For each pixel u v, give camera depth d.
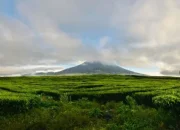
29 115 19.89
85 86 38.50
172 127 18.08
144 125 18.23
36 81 54.31
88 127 18.11
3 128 17.67
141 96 26.00
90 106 24.75
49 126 17.86
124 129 17.70
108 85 38.56
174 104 19.36
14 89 32.97
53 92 30.11
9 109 20.22
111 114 21.09
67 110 21.42
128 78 65.94
